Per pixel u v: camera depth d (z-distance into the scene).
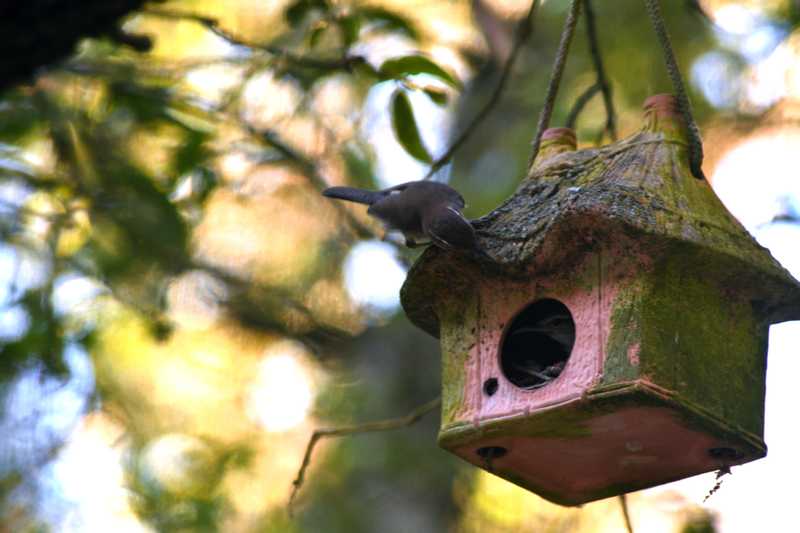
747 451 7.66
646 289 7.40
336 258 16.88
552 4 16.88
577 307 7.62
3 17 6.89
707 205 7.81
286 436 17.34
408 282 8.30
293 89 13.35
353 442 16.22
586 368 7.42
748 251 7.64
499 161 16.59
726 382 7.57
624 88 16.75
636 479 8.23
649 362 7.25
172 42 15.43
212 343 17.53
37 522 15.32
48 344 12.48
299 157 12.40
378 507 15.67
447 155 9.81
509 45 16.81
